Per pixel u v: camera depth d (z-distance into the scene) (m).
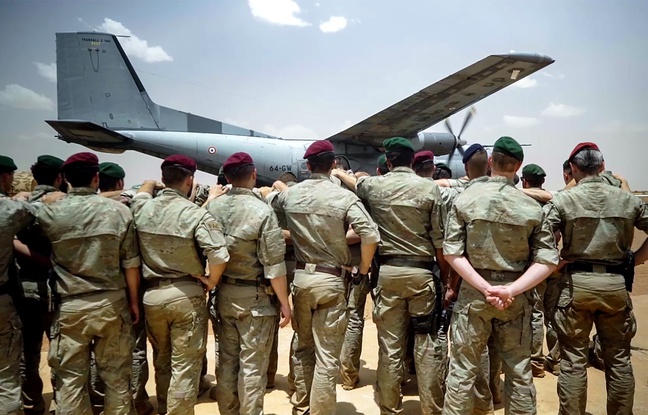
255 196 3.44
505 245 2.98
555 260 2.92
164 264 3.16
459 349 3.09
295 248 3.49
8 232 3.00
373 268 3.89
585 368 3.34
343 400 4.23
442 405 3.50
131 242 3.18
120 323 3.13
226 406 3.41
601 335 3.42
